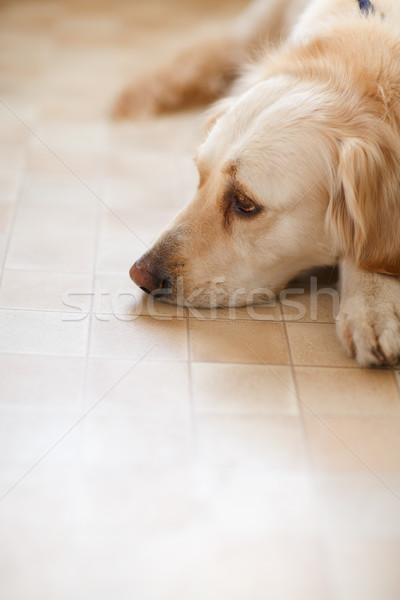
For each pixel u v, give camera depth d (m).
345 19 1.85
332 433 1.47
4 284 1.86
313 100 1.69
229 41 2.98
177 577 1.18
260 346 1.70
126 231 2.14
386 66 1.69
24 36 3.43
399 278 1.73
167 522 1.28
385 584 1.19
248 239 1.74
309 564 1.21
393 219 1.69
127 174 2.46
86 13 3.75
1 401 1.50
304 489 1.35
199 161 1.80
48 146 2.58
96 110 2.87
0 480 1.33
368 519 1.30
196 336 1.72
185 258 1.76
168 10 3.84
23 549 1.22
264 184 1.66
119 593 1.15
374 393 1.58
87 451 1.40
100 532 1.25
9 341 1.67
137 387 1.56
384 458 1.43
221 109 1.97
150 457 1.40
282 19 2.86
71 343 1.68
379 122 1.66
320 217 1.72
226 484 1.35
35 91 2.95
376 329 1.62
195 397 1.54
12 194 2.27
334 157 1.66
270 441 1.45
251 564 1.21
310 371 1.63
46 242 2.06
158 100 2.88
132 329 1.74
